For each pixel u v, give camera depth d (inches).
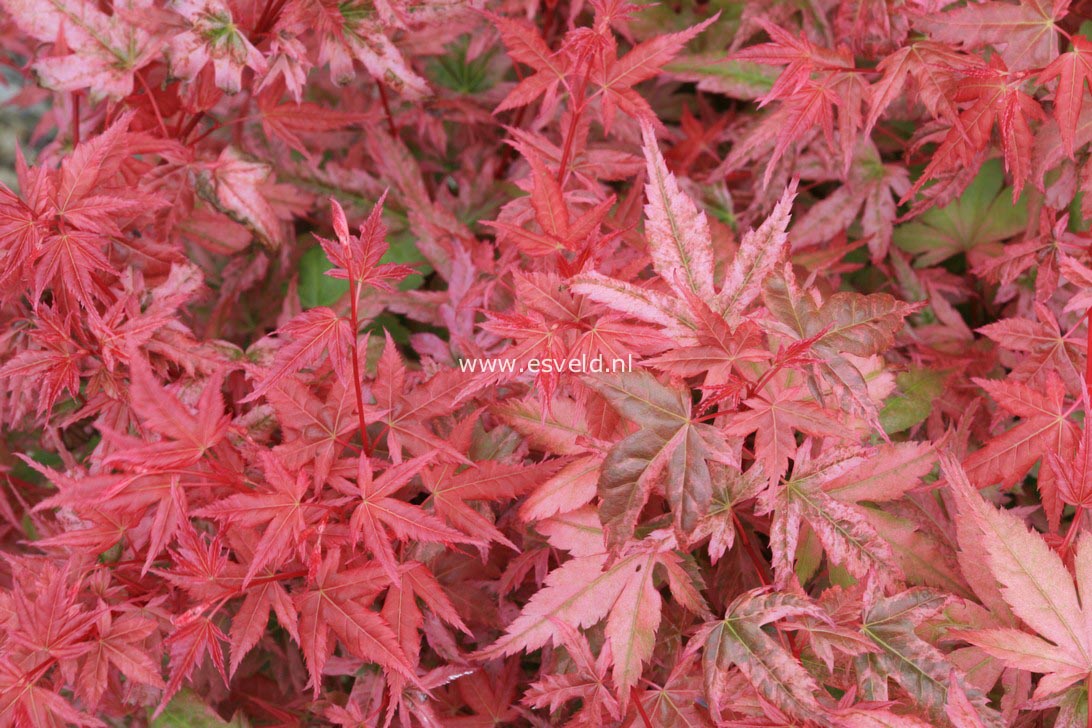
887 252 28.1
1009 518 22.9
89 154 24.4
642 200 27.0
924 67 25.3
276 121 27.8
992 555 22.9
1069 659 22.6
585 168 26.6
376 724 24.5
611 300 22.6
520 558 24.4
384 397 23.7
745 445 24.2
